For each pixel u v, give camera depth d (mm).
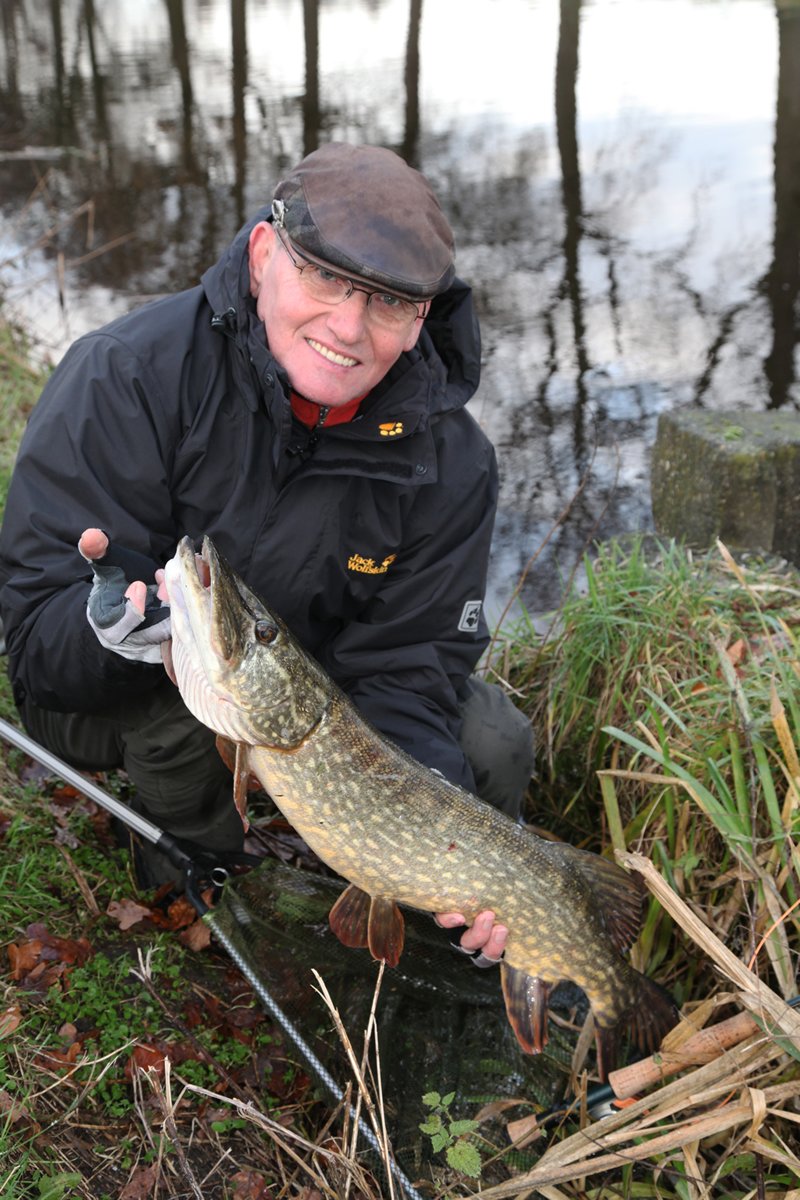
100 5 19891
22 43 17328
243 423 2680
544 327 7723
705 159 10914
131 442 2596
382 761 2348
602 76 13719
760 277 8586
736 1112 2416
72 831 3162
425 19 17891
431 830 2393
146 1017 2672
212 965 2904
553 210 9852
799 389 7000
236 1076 2635
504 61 14930
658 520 5055
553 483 5926
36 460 2574
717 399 6863
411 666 2932
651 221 9609
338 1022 2330
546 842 2582
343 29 17328
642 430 6496
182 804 2982
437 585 2934
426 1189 2477
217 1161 2398
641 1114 2582
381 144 11609
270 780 2322
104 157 11328
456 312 2922
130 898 3006
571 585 4113
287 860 3439
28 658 2607
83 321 7293
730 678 3082
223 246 8906
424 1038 2750
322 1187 2328
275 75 14742
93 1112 2420
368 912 2531
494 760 3121
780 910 2707
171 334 2646
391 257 2438
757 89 13031
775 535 4719
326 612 2928
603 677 3686
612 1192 2516
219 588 2152
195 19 18844
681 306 8094
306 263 2469
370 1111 2318
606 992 2600
